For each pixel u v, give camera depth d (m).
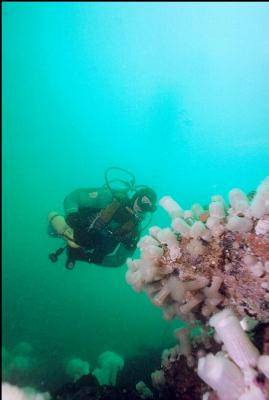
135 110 20.08
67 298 13.54
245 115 14.70
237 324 1.54
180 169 18.92
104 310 11.88
